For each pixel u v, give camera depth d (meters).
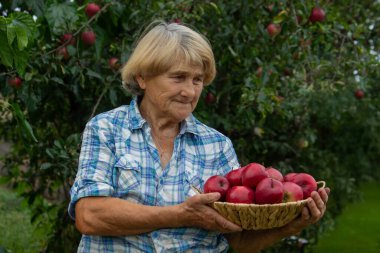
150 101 1.97
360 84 3.99
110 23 3.37
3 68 3.30
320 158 4.85
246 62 3.63
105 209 1.83
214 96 3.74
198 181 1.96
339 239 7.34
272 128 4.26
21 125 2.88
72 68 3.22
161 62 1.84
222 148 2.04
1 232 6.27
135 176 1.88
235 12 3.64
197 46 1.87
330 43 3.87
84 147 1.91
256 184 1.85
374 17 4.87
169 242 1.90
